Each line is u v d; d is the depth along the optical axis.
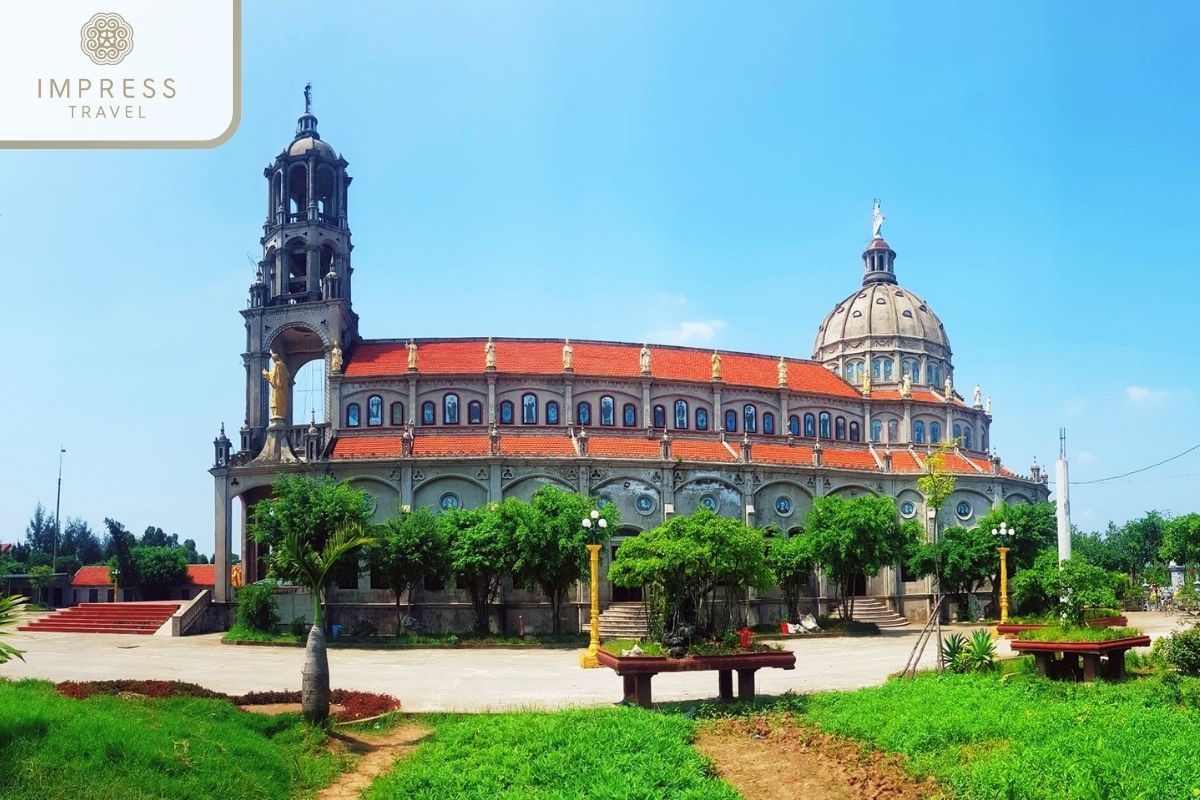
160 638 63.84
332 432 73.81
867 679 38.19
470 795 19.91
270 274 80.44
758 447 81.44
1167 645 34.06
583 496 64.25
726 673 31.30
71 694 26.33
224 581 69.81
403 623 63.62
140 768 18.75
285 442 71.81
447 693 35.69
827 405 89.75
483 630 62.03
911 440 92.81
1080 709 24.03
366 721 28.31
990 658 35.78
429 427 75.50
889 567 77.38
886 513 68.06
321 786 21.78
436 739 25.94
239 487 70.69
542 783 20.62
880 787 19.84
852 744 23.56
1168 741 19.67
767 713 28.78
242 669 44.34
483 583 62.94
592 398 79.50
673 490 72.62
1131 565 119.25
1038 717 23.03
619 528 71.06
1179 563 99.62
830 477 79.62
